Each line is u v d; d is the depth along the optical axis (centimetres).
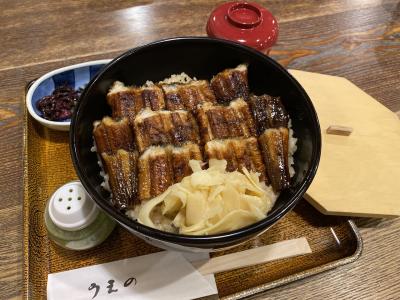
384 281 29
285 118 32
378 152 33
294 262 29
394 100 40
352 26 46
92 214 28
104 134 30
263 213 26
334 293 28
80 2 46
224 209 26
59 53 41
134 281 27
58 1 46
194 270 27
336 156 33
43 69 40
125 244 29
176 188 26
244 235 22
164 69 34
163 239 22
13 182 32
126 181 29
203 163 29
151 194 28
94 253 29
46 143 35
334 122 35
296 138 31
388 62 43
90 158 30
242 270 29
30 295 26
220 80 34
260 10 37
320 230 31
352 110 36
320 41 45
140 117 31
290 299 28
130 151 30
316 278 29
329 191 31
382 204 30
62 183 32
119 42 42
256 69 33
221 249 26
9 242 29
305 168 28
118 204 28
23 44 42
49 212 28
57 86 38
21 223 30
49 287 26
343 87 38
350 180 31
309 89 37
